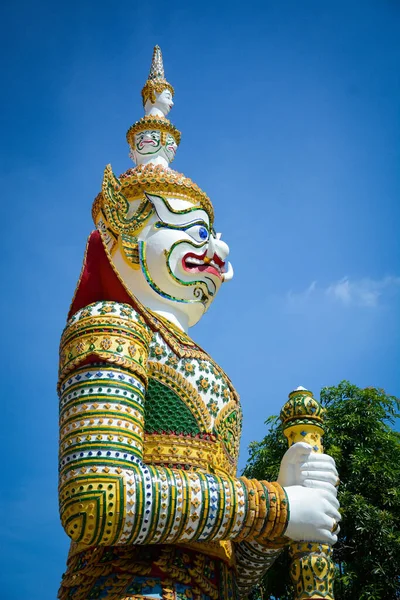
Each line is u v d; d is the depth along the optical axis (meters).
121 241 7.43
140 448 5.48
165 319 7.14
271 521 5.50
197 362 6.67
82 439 5.29
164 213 7.62
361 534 10.75
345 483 11.41
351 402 12.26
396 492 10.96
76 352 5.69
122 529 5.03
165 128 9.05
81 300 6.45
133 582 5.43
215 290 7.83
